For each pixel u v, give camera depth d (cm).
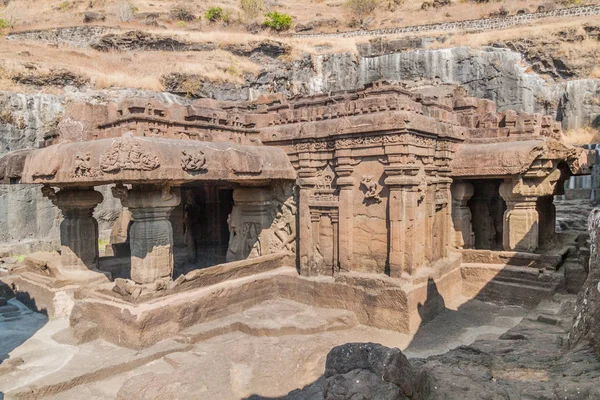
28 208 2022
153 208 904
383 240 1007
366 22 4984
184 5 4822
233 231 1240
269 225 1206
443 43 3828
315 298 1076
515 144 1134
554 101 3297
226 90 3156
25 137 2072
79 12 4484
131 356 811
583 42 3503
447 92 1534
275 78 3531
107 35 3591
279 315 1007
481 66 3400
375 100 1000
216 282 1030
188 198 1460
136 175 770
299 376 702
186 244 1462
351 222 1052
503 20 4169
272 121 1200
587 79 3192
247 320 978
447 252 1175
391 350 481
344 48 3944
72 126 1011
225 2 5353
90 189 1141
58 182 905
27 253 1958
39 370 776
